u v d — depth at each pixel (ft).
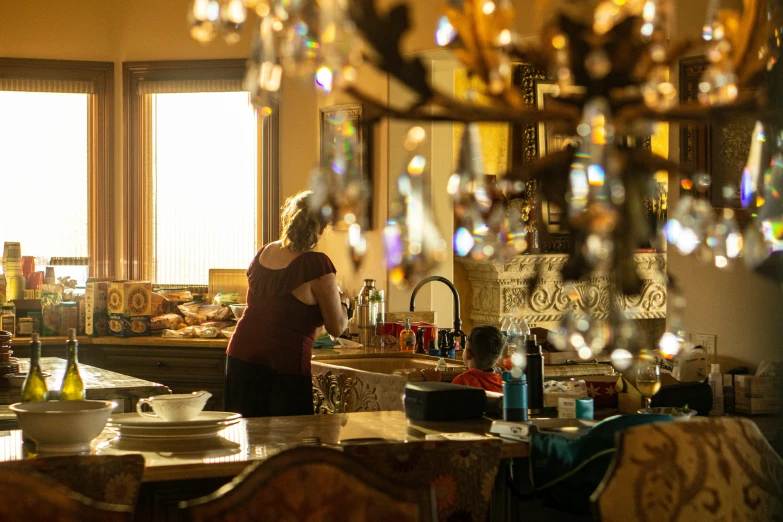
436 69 18.17
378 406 12.17
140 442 8.16
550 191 4.52
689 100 12.34
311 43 4.00
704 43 4.80
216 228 20.72
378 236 18.37
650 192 4.54
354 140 3.99
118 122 20.81
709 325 12.36
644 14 4.38
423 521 5.85
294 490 5.71
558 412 10.08
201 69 20.49
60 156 20.61
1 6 20.22
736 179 11.68
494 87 4.28
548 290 23.36
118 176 20.83
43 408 7.97
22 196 20.43
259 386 12.60
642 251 25.48
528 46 4.49
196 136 20.71
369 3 3.79
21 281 19.43
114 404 8.06
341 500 5.77
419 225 3.98
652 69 4.41
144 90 20.67
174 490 7.70
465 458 7.02
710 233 4.53
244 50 20.39
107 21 20.77
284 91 20.30
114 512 5.54
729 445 6.82
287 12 4.17
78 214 20.71
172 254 20.84
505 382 8.99
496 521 8.82
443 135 19.11
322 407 13.42
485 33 4.23
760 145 4.90
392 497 5.85
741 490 6.71
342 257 19.53
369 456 6.82
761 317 11.70
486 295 23.26
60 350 18.83
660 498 6.49
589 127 4.08
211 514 5.56
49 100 20.54
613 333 4.31
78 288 20.48
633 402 10.62
